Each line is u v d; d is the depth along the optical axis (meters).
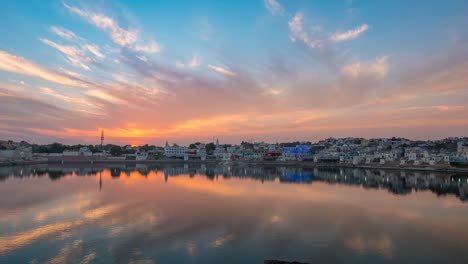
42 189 65.44
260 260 24.75
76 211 42.19
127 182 83.19
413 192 64.31
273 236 31.02
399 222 37.00
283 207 46.03
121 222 36.09
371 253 26.56
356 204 48.94
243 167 171.75
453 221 37.66
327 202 50.75
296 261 24.50
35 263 23.98
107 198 53.84
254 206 46.78
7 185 72.88
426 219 38.62
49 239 29.62
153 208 44.72
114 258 24.94
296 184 80.44
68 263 23.98
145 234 31.34
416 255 26.19
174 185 76.62
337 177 103.25
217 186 75.00
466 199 54.75
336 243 29.03
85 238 29.95
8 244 28.23
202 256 25.48
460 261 24.95
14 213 40.66
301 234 31.75
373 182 85.81
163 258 24.98
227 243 28.77
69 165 180.75
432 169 125.81
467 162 122.44
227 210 43.47
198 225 35.00
